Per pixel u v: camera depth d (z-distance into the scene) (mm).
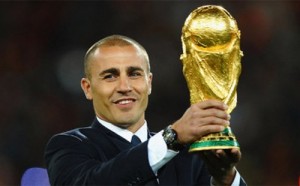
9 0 35781
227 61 9734
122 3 35062
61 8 35281
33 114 31328
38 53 34312
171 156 10016
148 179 10133
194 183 12633
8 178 28125
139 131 12609
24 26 35188
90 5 35156
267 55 33688
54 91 32656
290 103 31844
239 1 34844
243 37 34031
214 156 10141
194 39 9797
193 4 35000
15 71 33562
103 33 34781
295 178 29203
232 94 9742
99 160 12016
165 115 30797
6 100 32031
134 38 34469
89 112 31531
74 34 34688
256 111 31250
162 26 34469
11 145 29625
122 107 12188
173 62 32719
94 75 12289
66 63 33562
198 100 9773
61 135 12391
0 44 34844
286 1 34938
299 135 30703
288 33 34281
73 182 10945
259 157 29594
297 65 33438
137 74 12227
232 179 11234
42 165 29594
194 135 9422
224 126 9344
